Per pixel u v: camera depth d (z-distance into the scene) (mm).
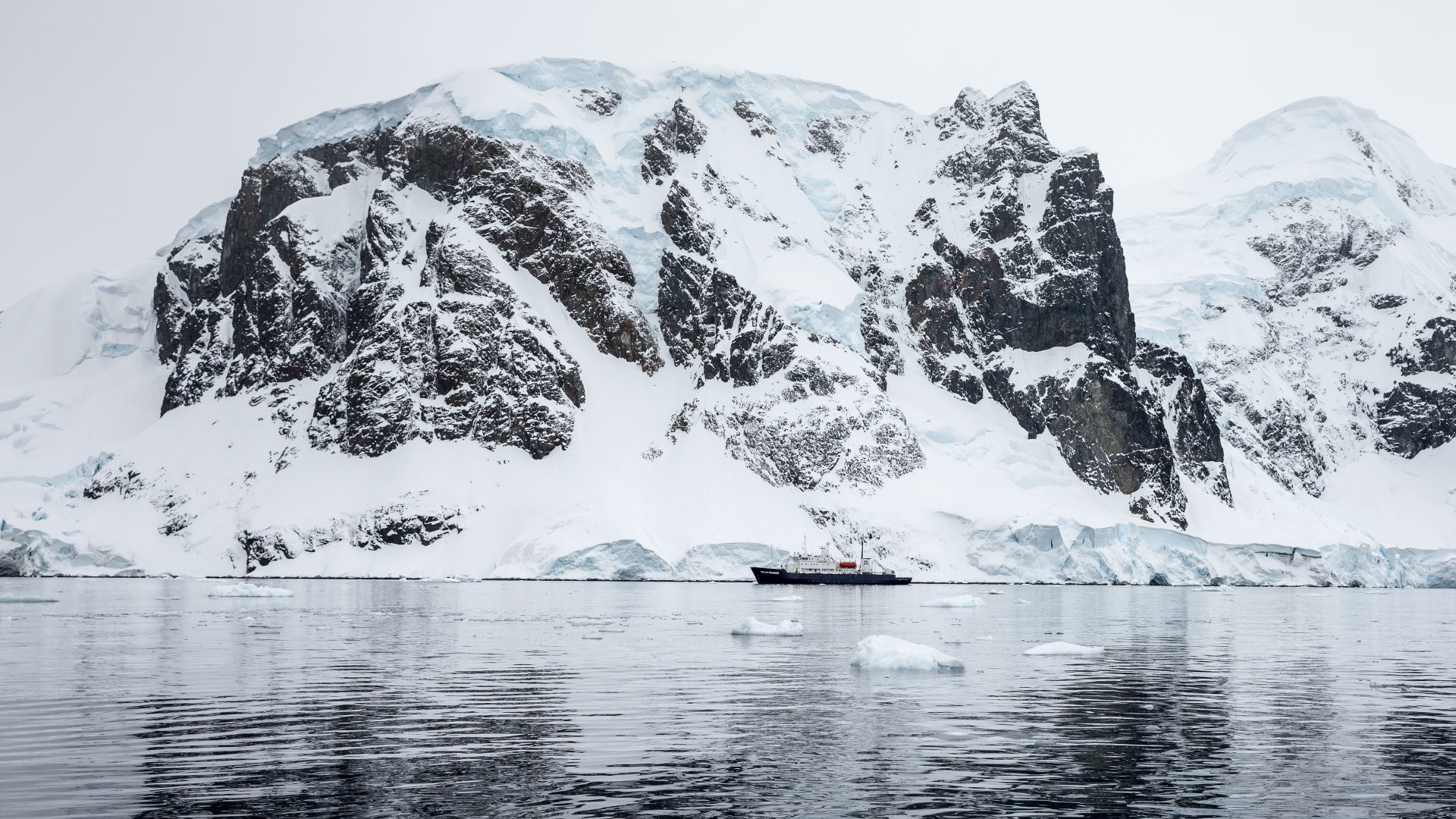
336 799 37156
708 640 92312
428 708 54250
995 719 52031
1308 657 84062
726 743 46094
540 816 35375
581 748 45094
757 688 61719
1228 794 38688
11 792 37969
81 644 86188
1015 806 36969
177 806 36250
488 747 45125
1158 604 179000
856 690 60875
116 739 46500
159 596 170125
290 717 51594
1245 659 81625
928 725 50312
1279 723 51625
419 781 39531
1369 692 62562
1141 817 35812
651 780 39969
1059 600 187625
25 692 59125
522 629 103812
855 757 43688
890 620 123062
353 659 75875
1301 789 39344
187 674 66812
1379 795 38625
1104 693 60656
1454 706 57406
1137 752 45125
